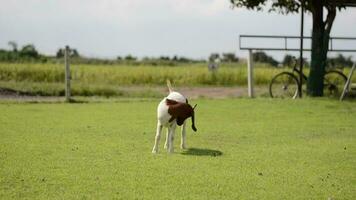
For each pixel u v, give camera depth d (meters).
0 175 8.97
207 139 12.97
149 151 11.28
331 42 23.20
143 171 9.38
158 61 65.00
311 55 22.98
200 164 10.03
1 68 34.62
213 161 10.30
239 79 35.16
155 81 34.44
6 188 8.21
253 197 7.96
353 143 12.53
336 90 23.45
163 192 8.12
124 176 9.02
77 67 38.69
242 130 14.38
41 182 8.58
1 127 14.28
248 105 19.97
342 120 16.41
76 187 8.32
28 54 60.00
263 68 38.00
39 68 34.97
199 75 34.91
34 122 15.35
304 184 8.73
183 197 7.89
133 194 8.01
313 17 22.81
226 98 22.88
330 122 15.96
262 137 13.30
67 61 21.53
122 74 34.59
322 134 13.82
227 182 8.75
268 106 19.61
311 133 13.95
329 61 28.67
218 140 12.84
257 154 11.09
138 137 13.07
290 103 20.34
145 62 62.22
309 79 23.19
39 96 24.31
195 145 12.14
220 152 11.27
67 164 9.87
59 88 25.69
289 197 8.01
